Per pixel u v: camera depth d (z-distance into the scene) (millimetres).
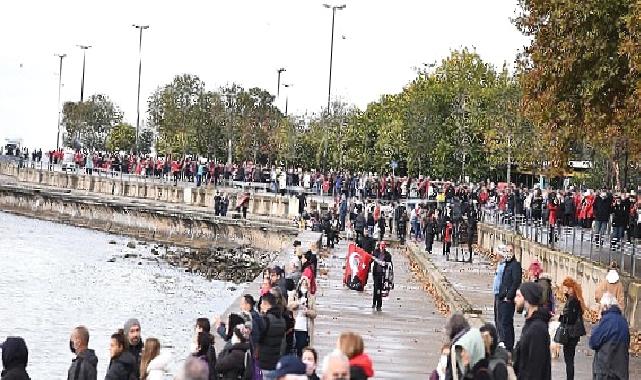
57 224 172875
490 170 172875
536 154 145625
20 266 113500
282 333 28859
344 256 98875
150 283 104375
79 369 26141
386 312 60625
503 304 39875
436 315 60469
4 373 24578
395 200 135125
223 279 111062
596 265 61844
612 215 66938
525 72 65625
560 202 87250
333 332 51625
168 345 64688
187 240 147250
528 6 63656
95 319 77250
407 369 42812
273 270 36500
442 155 173750
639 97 53406
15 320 73875
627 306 52594
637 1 53656
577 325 35156
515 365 25578
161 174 178250
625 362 28594
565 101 61938
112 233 161875
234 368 26016
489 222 114188
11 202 188500
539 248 80375
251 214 145500
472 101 171875
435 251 105250
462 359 21609
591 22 58656
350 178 143125
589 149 131750
